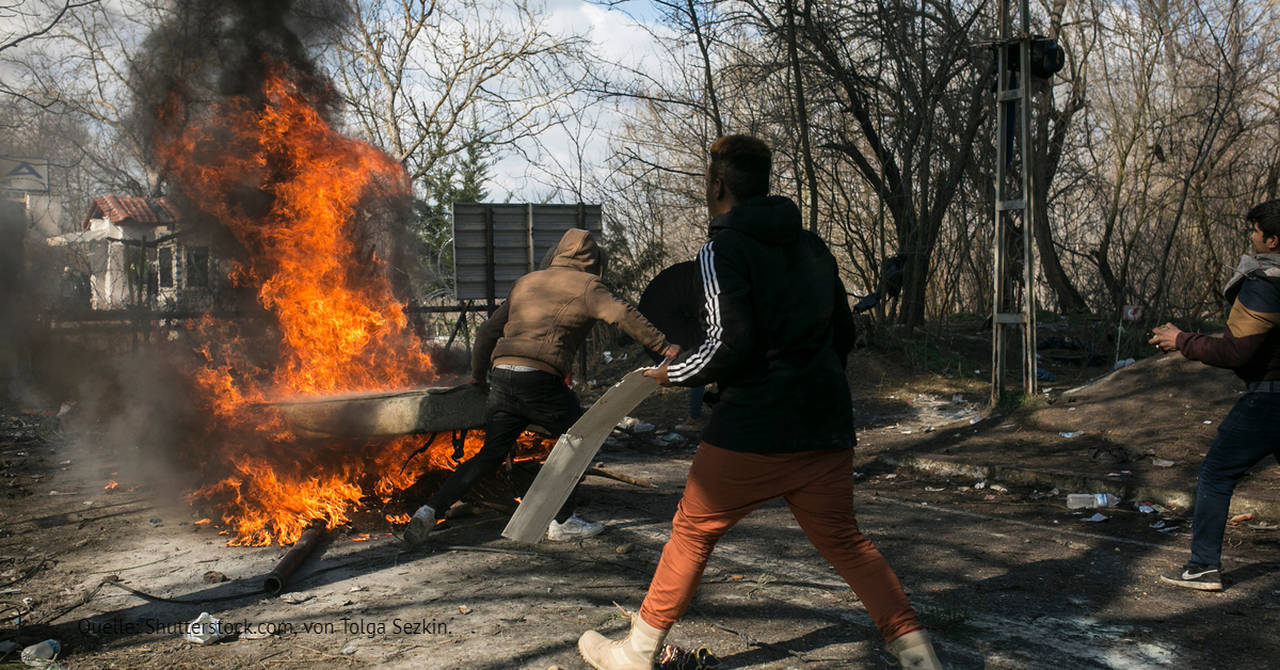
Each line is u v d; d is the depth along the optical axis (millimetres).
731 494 2674
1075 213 18797
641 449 8422
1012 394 9133
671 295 3092
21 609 3740
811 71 13438
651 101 14938
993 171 13117
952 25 12969
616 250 15289
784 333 2623
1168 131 16828
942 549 4738
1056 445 7438
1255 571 4211
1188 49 16047
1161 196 16703
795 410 2600
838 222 15828
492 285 11133
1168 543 4828
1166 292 13047
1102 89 18062
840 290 2875
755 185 2859
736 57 13875
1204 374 8516
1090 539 4945
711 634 3406
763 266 2641
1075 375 11789
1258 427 3736
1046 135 15773
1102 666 3102
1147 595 3904
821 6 13297
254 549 4672
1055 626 3516
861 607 3697
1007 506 5918
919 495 6371
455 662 3146
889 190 14570
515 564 4402
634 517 5473
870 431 8992
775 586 4012
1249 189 17703
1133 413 7977
